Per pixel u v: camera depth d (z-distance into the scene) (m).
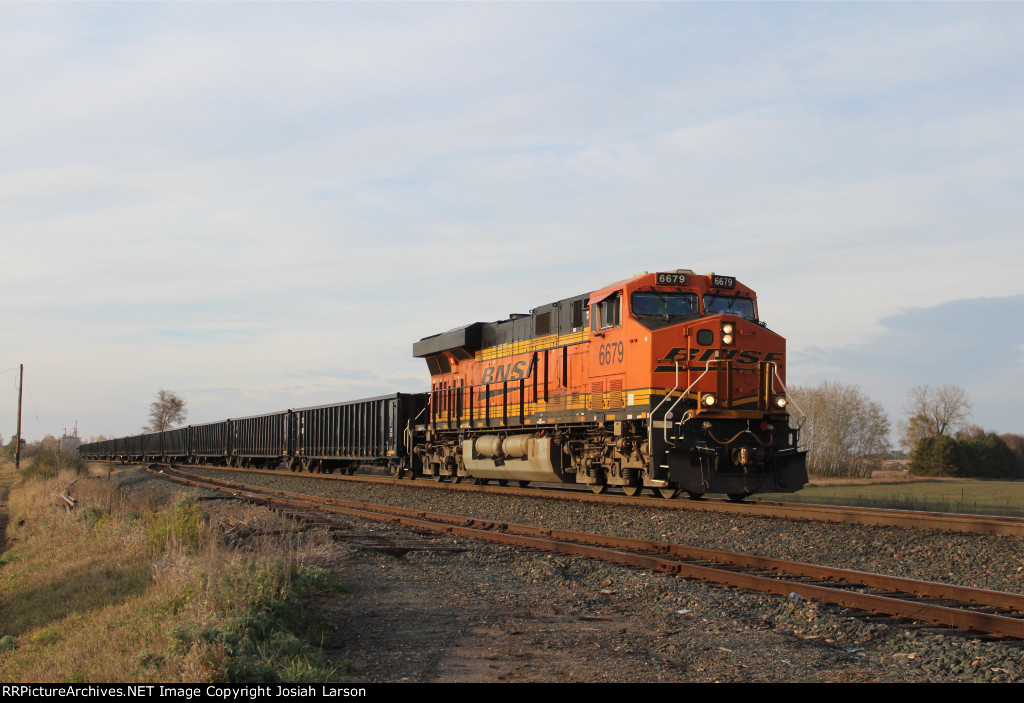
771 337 18.58
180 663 6.71
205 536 14.09
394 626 8.58
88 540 18.72
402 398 31.97
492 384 25.52
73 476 43.06
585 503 19.34
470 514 19.19
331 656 7.51
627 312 18.62
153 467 55.97
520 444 23.19
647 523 15.55
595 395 19.94
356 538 14.15
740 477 17.92
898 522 14.05
